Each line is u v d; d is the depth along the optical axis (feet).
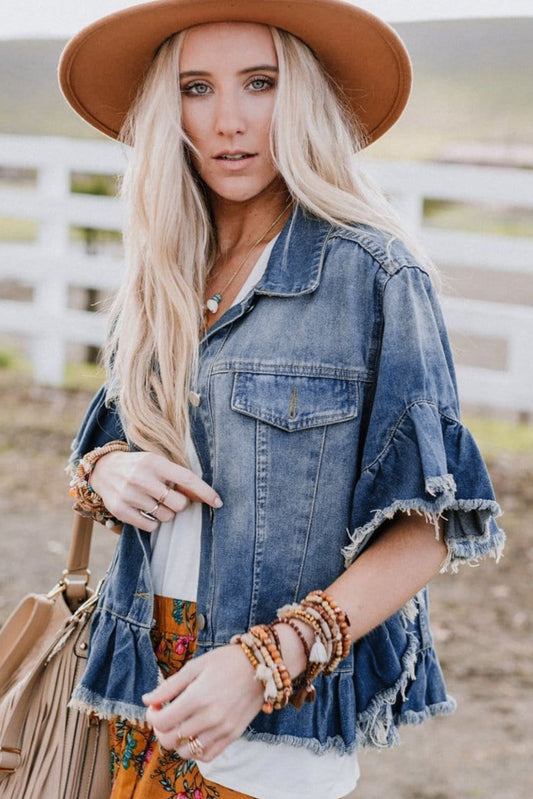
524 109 52.47
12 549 15.97
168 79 5.26
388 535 4.76
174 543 5.26
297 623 4.48
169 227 5.37
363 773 10.60
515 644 13.61
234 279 5.39
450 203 53.47
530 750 11.05
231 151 5.15
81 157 24.04
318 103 5.23
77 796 5.52
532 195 20.26
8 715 5.58
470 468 4.61
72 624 5.72
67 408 22.97
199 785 5.11
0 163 24.50
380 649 5.11
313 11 5.01
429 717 5.42
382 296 4.83
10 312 24.50
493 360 28.78
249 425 4.93
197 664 4.36
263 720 4.93
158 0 4.99
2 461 19.90
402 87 5.60
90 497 5.53
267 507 4.90
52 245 24.44
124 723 5.43
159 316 5.34
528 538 16.94
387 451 4.64
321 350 4.89
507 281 39.93
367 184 5.47
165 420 5.29
